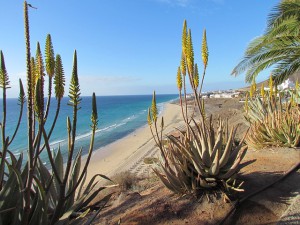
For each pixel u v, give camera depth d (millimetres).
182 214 3881
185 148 4219
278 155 6094
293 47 10703
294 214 3611
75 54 2125
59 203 2492
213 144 4500
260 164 5609
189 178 4457
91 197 3037
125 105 132125
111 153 24500
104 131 42156
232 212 3805
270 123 7305
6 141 2467
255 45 11891
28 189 2119
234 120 14453
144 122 52906
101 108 110125
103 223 3957
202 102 4512
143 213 3984
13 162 2811
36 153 2162
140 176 11125
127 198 5145
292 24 9875
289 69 11562
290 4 9188
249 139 7566
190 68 3820
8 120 60375
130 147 26438
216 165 4035
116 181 9125
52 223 2529
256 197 4125
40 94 2047
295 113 7938
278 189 4367
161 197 4551
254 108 9352
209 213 3836
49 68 2258
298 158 5703
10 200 2537
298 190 4277
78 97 2201
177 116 52344
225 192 4156
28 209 2162
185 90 4348
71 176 3234
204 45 3730
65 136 38281
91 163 20953
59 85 2258
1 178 2525
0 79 2352
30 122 2045
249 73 12492
